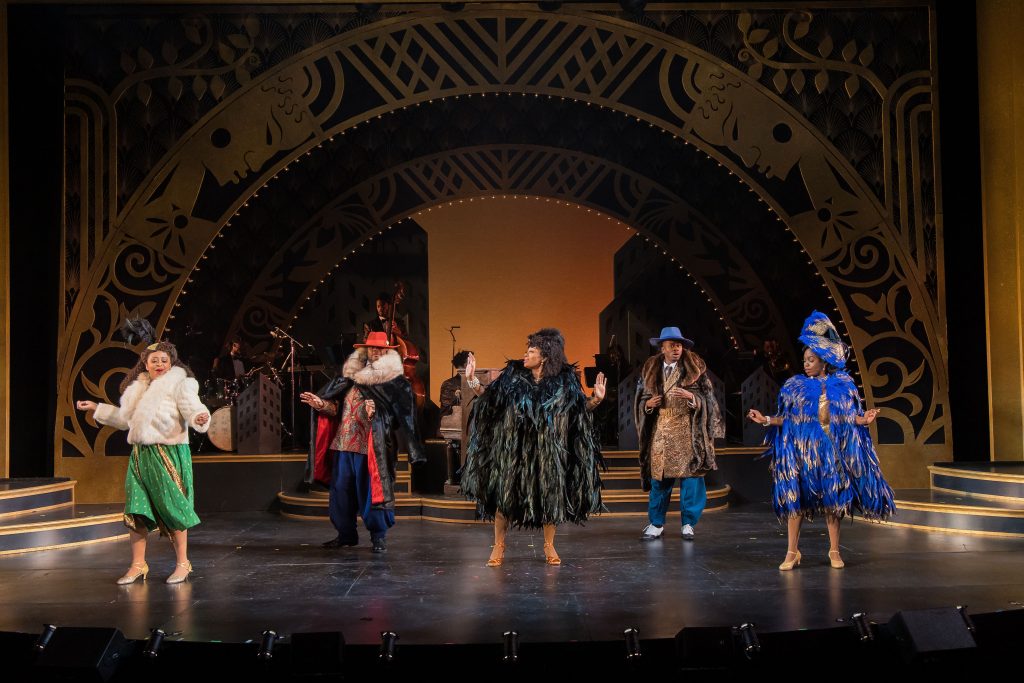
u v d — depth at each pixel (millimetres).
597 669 3975
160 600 4820
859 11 8797
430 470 8508
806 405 5469
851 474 5387
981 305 8688
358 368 6355
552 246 11836
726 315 10656
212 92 8758
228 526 7617
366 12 8805
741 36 8836
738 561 5797
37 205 8594
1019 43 8516
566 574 5430
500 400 5633
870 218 8766
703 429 6688
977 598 4645
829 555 5707
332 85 8812
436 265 11711
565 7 8836
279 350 10344
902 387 8695
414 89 8828
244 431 8820
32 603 4762
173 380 5309
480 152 10547
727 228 10578
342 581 5289
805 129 8805
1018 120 8508
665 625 4211
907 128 8773
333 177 10383
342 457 6328
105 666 3908
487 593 4922
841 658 4145
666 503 6770
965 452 8664
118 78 8703
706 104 8828
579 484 5613
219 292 10234
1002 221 8555
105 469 8570
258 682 3986
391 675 3953
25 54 8594
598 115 10086
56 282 8602
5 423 8398
